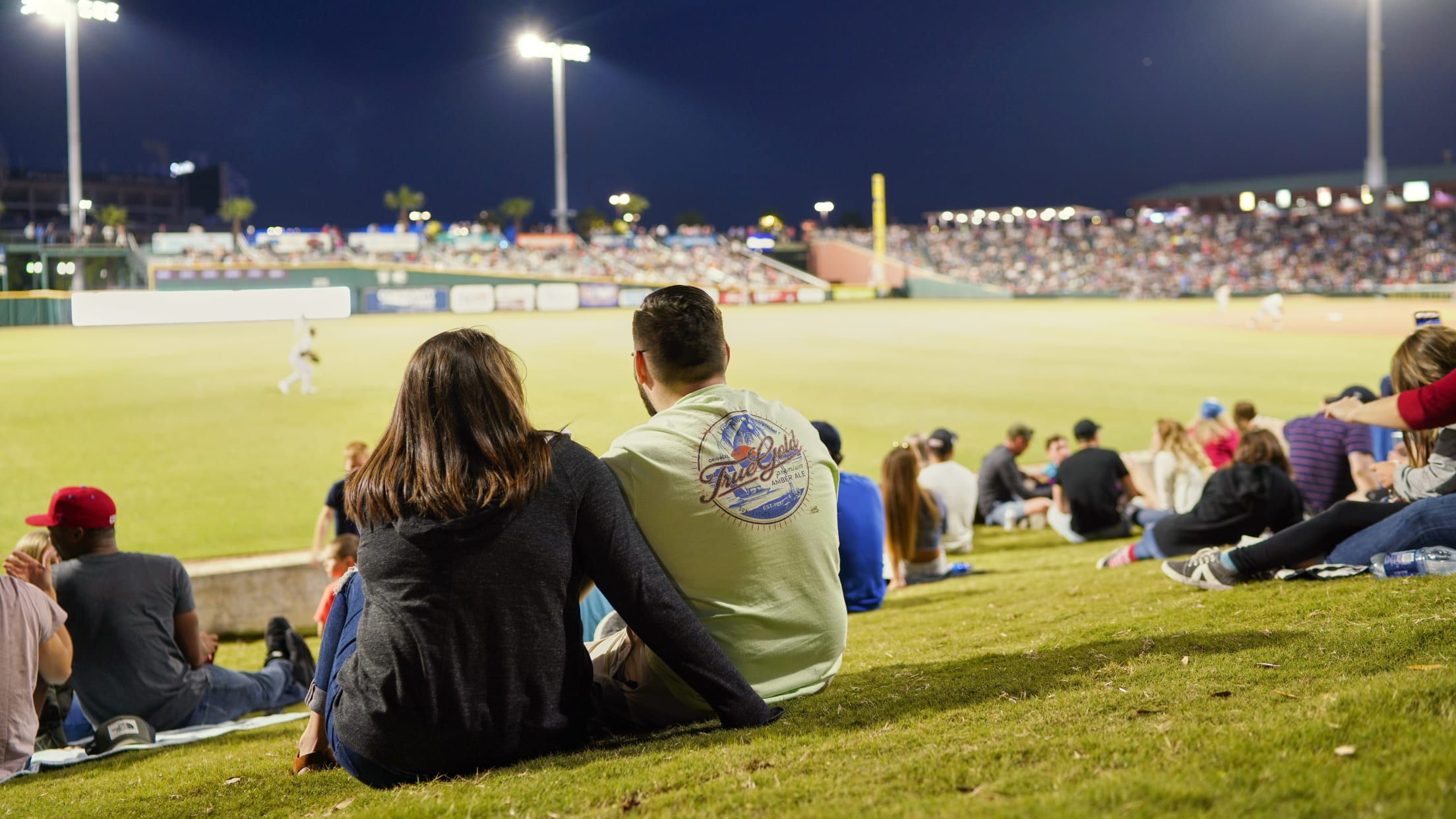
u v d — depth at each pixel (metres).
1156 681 2.69
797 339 32.34
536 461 2.34
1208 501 5.86
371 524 2.38
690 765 2.26
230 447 15.13
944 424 17.14
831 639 2.74
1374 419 3.29
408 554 2.31
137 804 2.80
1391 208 81.69
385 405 18.67
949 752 2.17
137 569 4.44
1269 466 5.76
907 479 6.95
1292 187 92.12
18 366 23.59
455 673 2.31
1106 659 3.09
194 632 4.67
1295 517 5.73
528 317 42.81
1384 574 3.67
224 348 27.73
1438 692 2.09
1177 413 18.12
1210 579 4.21
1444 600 3.13
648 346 2.61
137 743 4.14
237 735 4.41
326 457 14.56
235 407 18.38
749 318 42.12
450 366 2.34
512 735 2.40
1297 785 1.69
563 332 33.94
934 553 7.20
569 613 2.47
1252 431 5.89
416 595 2.30
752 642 2.61
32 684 3.51
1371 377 22.88
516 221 82.38
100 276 43.03
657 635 2.44
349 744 2.42
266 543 10.26
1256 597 3.73
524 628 2.36
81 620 4.30
